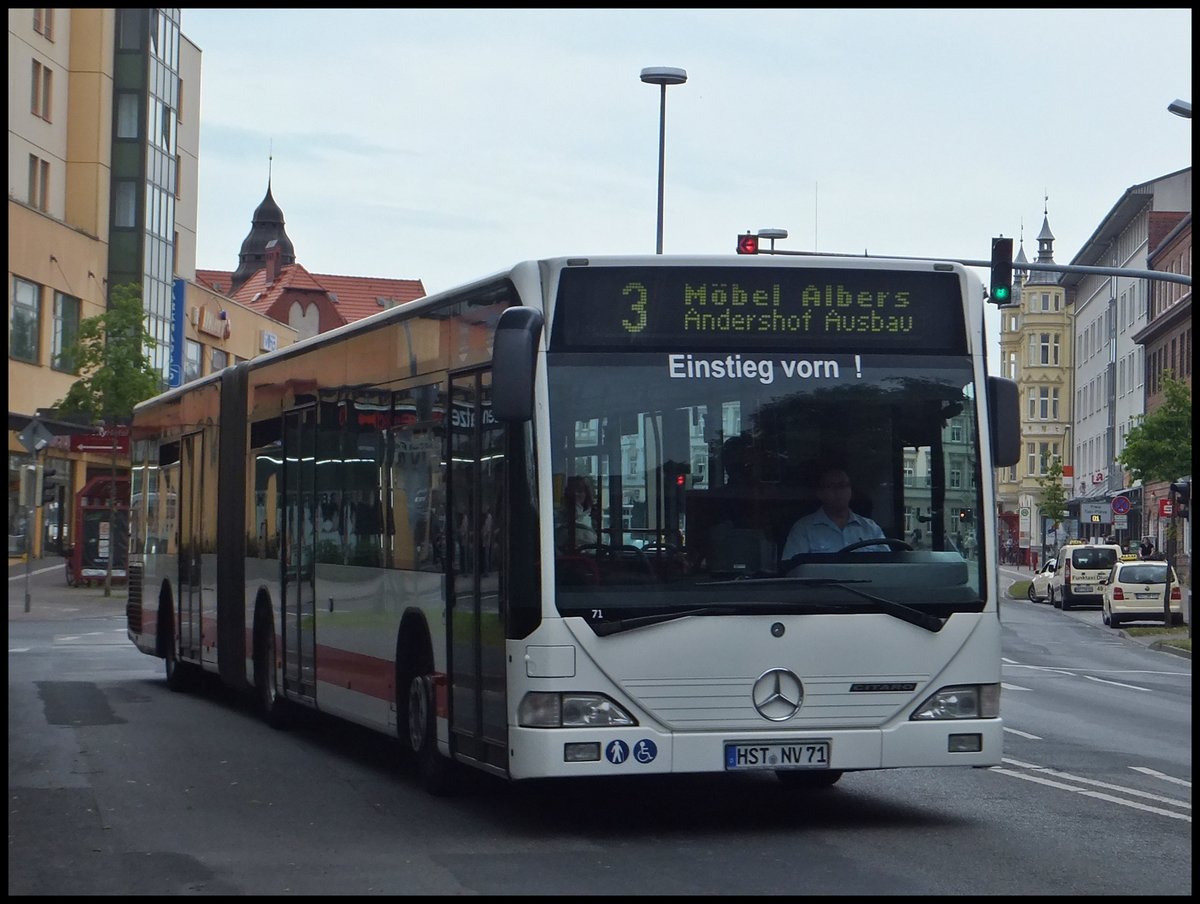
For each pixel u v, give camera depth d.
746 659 10.09
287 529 15.91
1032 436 131.25
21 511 57.31
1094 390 107.44
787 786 12.74
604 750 9.93
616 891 8.47
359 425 13.62
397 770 13.67
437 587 11.55
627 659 9.97
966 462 10.56
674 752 9.98
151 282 68.25
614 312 10.30
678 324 10.34
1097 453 105.88
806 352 10.45
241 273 139.88
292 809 11.49
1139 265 92.31
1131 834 10.46
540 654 9.95
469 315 11.16
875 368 10.52
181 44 76.44
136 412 24.22
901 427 10.48
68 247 61.38
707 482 10.21
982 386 10.65
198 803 11.78
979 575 10.51
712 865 9.27
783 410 10.36
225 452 18.58
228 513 18.41
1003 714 20.14
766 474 10.28
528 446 10.14
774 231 36.06
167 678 22.31
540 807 11.61
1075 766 14.38
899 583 10.34
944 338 10.66
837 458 10.38
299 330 117.50
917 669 10.32
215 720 17.84
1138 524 82.94
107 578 47.16
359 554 13.53
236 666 17.98
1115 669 31.12
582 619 9.97
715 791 12.49
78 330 51.16
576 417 10.14
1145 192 89.88
